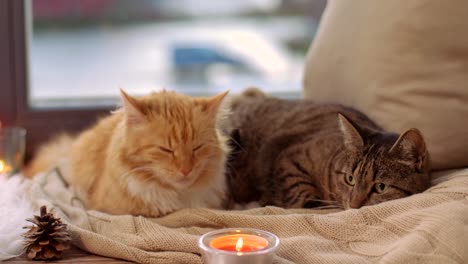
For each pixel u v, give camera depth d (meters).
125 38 1.62
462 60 1.01
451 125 1.00
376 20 1.05
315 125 1.09
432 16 1.01
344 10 1.12
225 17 1.65
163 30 1.65
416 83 1.02
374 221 0.89
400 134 0.97
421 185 0.95
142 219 0.94
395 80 1.03
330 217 0.91
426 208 0.88
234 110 1.20
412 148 0.93
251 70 1.68
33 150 1.29
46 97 1.34
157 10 1.63
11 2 1.23
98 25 1.58
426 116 1.01
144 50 1.64
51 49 1.50
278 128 1.12
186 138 0.96
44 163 1.18
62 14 1.52
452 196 0.90
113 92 1.41
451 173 1.00
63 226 0.92
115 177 0.98
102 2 1.57
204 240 0.84
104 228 0.94
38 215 0.93
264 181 1.09
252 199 1.11
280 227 0.91
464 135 1.00
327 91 1.14
